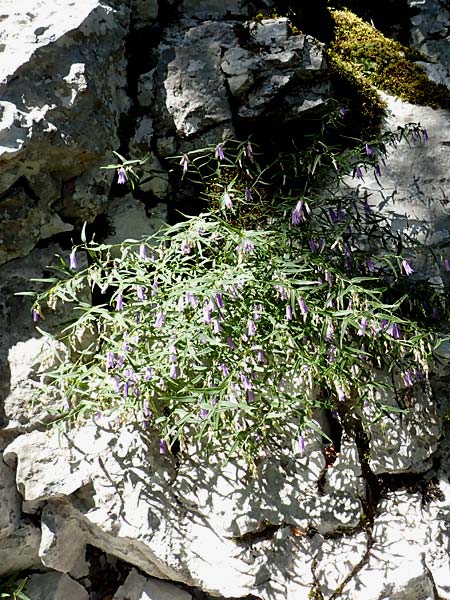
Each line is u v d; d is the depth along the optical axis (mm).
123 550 2322
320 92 2580
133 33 2662
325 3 3027
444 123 2699
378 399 2291
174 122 2566
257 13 2799
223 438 2221
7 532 2256
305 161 2488
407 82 2797
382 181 2600
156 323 2018
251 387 1997
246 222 2471
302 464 2238
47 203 2379
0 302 2320
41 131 2236
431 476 2291
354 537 2197
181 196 2596
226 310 2104
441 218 2551
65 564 2328
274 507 2207
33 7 2377
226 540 2211
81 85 2316
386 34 3287
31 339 2303
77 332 2312
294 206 2357
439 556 2188
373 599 2113
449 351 2295
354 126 2666
